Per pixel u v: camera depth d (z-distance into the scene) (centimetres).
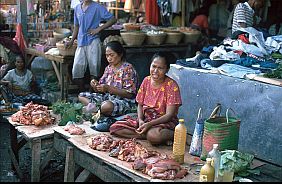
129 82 421
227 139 319
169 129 352
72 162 345
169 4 769
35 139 362
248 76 379
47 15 730
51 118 405
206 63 436
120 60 429
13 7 725
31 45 696
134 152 320
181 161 316
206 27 788
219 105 360
